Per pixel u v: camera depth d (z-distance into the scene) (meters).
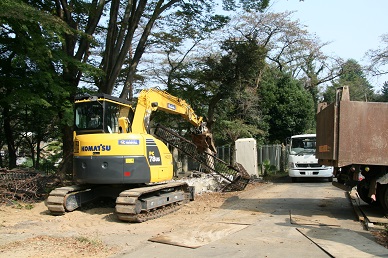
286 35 30.31
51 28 11.89
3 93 13.76
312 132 29.52
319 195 14.23
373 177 9.52
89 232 8.23
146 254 6.39
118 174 10.00
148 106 11.60
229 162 24.80
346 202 12.38
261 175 24.17
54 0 15.02
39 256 6.24
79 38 16.31
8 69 14.02
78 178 10.33
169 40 21.30
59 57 12.85
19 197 12.04
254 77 23.83
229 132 24.09
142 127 11.42
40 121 18.58
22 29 11.87
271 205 11.82
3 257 6.19
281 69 34.75
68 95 13.13
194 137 14.96
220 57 22.81
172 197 11.28
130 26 15.85
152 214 10.02
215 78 22.11
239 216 9.91
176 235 7.67
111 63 15.64
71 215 10.16
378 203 10.30
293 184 18.88
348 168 9.81
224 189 15.77
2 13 10.27
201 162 15.36
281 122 28.34
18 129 18.92
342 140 9.16
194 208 11.52
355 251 6.32
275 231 8.02
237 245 6.88
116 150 10.07
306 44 32.78
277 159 29.12
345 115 9.18
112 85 15.58
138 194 9.42
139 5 15.93
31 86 13.13
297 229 8.16
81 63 13.46
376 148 9.12
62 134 16.52
